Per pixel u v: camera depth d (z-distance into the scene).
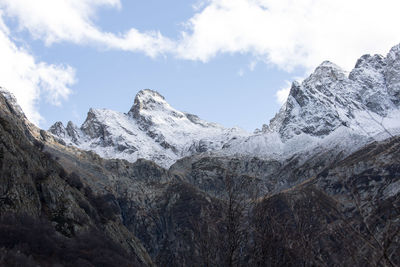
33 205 130.25
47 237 112.12
